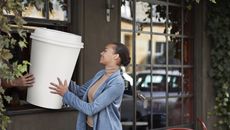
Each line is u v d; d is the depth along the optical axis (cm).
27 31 423
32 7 488
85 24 537
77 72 531
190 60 714
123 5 607
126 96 629
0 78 386
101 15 555
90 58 541
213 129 726
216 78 723
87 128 400
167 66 695
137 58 737
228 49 709
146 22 644
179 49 702
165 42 690
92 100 394
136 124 650
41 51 414
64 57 418
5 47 388
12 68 382
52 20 510
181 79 704
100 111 386
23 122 475
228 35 705
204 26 708
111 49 395
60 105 429
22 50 456
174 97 700
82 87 423
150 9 648
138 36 655
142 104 664
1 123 404
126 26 614
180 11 695
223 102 721
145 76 714
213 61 718
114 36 571
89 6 541
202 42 708
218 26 706
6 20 377
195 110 712
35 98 420
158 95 692
